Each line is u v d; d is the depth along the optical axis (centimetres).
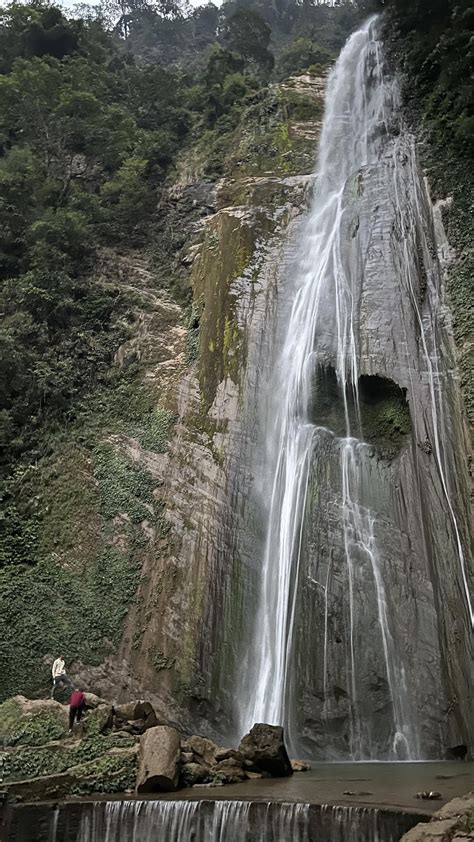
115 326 2489
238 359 2030
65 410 2244
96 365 2378
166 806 927
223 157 3138
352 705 1439
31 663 1666
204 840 891
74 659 1678
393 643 1470
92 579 1817
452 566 1524
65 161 3153
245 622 1627
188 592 1703
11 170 2936
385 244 2056
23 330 2403
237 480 1820
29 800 1016
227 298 2180
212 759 1145
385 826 800
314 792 962
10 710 1296
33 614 1745
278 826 860
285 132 3088
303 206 2433
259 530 1752
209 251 2408
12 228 2730
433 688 1394
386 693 1430
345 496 1700
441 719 1362
